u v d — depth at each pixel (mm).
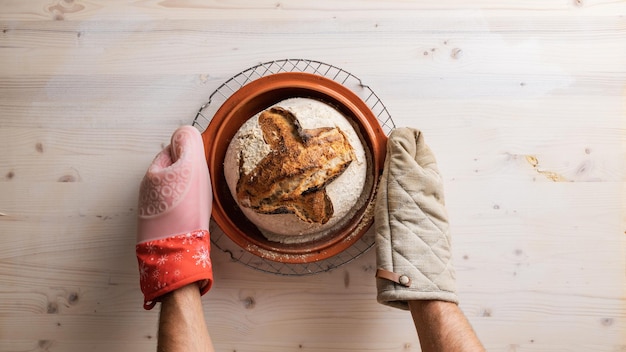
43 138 1007
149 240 908
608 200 1010
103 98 1008
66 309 997
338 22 1011
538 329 1000
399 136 936
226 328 1000
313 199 862
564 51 1014
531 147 1010
